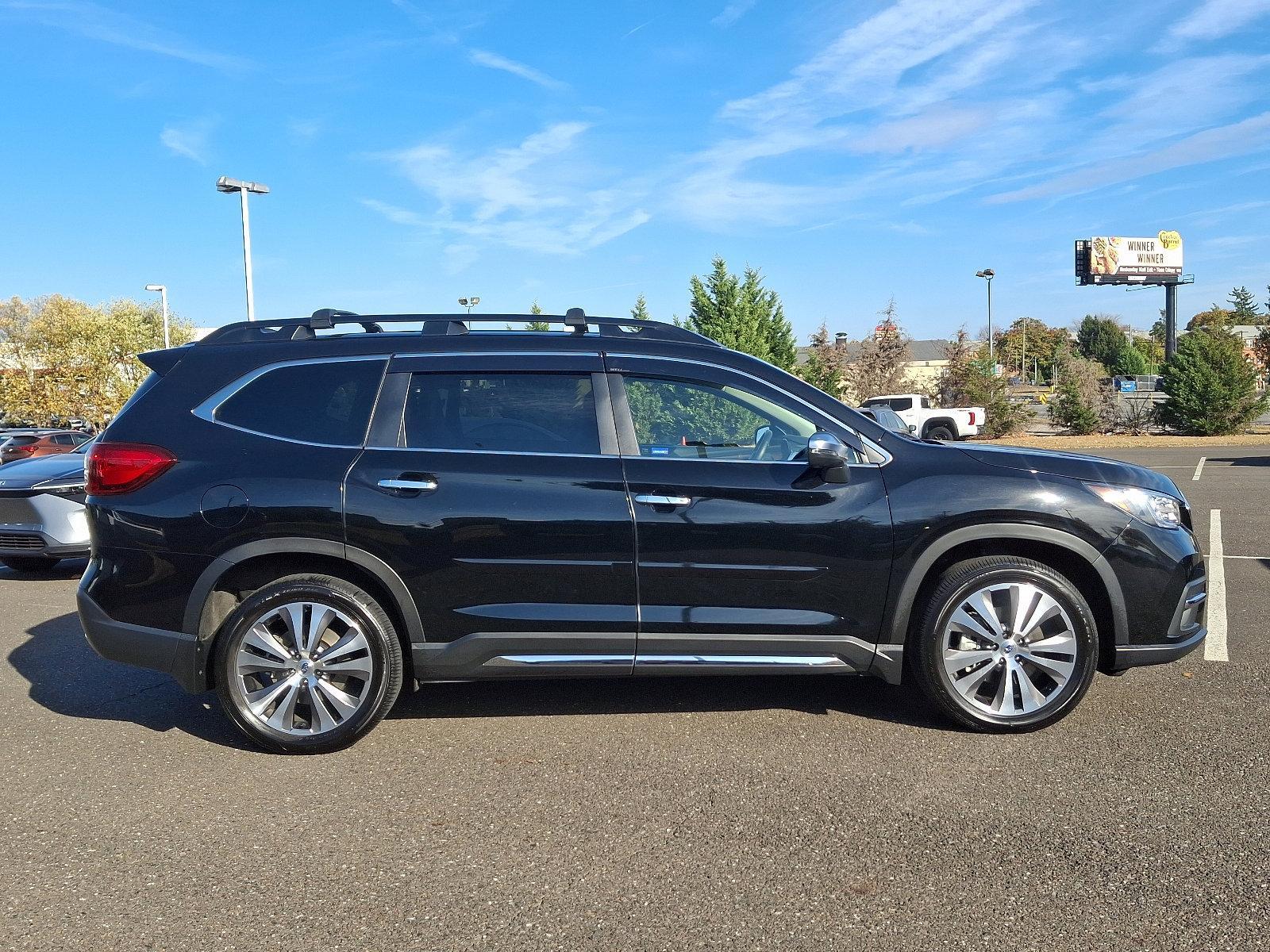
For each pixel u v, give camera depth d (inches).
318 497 157.6
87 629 162.7
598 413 164.1
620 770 149.3
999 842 122.4
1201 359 1246.9
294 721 160.6
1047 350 3809.1
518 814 133.7
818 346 1254.3
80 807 138.3
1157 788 138.3
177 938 102.9
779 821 130.0
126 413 166.1
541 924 104.9
